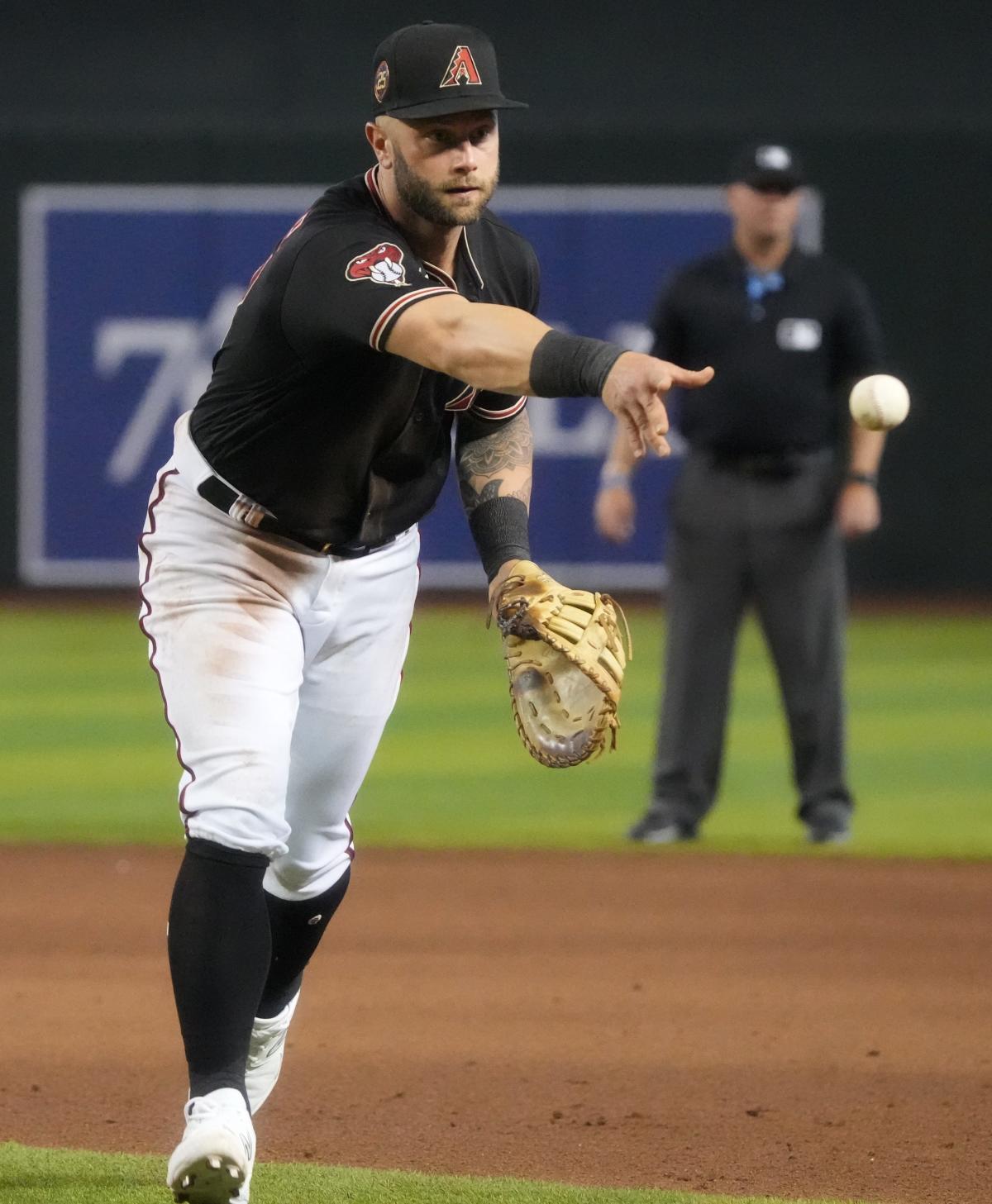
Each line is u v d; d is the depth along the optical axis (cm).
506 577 1248
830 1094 1524
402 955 2017
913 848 2641
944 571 6212
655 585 6084
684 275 2650
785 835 2755
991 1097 1520
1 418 6212
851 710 4041
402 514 1227
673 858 2575
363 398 1142
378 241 1103
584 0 6250
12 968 1948
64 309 6166
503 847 2662
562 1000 1831
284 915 1285
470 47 1113
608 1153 1365
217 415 1174
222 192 6153
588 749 1215
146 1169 1284
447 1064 1608
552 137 6156
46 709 4031
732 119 6216
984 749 3547
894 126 6169
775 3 6212
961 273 6156
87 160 6162
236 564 1178
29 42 6225
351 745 1256
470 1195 1228
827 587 2647
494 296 1233
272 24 6231
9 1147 1343
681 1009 1797
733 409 2600
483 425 1303
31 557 6219
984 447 6181
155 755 3462
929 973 1950
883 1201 1260
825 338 2622
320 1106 1484
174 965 1139
